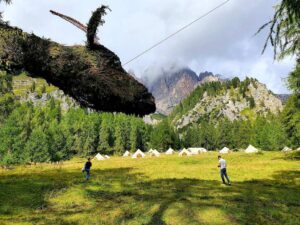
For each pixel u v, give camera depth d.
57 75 2.17
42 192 19.70
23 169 39.50
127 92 2.20
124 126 131.25
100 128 125.50
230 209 13.88
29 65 2.17
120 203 16.09
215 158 53.34
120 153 126.06
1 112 49.12
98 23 2.17
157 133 130.12
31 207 15.61
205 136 143.12
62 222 12.54
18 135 70.50
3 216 13.63
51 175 30.50
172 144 130.12
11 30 2.20
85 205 16.05
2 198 17.66
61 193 19.44
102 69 2.18
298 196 16.97
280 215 12.89
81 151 118.94
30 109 144.88
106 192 19.66
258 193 17.97
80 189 20.78
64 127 119.19
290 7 4.68
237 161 44.19
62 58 2.15
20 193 19.30
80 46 2.24
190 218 12.52
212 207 14.29
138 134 131.75
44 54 2.12
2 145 68.06
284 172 28.09
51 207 15.70
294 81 26.30
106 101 2.20
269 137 102.81
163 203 15.42
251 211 13.55
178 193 18.34
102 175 29.80
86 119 129.50
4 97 46.16
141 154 76.12
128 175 29.30
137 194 18.55
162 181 24.19
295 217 12.54
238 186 20.83
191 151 81.75
